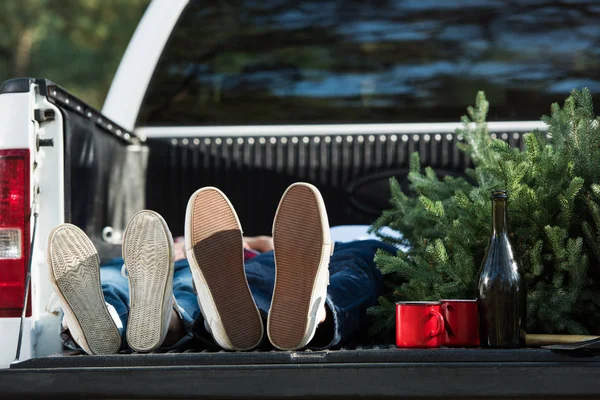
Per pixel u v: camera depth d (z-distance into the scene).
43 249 3.24
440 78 4.59
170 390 2.71
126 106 4.55
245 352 2.80
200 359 2.77
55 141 3.27
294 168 4.44
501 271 2.98
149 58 4.60
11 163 3.20
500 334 2.96
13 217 3.19
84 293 3.01
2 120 3.21
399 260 3.38
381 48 4.61
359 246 3.64
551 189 3.28
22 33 17.80
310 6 4.65
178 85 4.62
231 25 4.66
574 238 3.32
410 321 2.95
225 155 4.47
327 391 2.68
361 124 4.56
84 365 2.78
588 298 3.23
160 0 4.66
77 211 3.53
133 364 2.78
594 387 2.63
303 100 4.61
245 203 4.46
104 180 3.92
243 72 4.63
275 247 2.96
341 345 3.24
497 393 2.64
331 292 3.20
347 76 4.61
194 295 3.32
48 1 17.75
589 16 4.57
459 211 3.49
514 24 4.59
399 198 3.84
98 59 18.12
